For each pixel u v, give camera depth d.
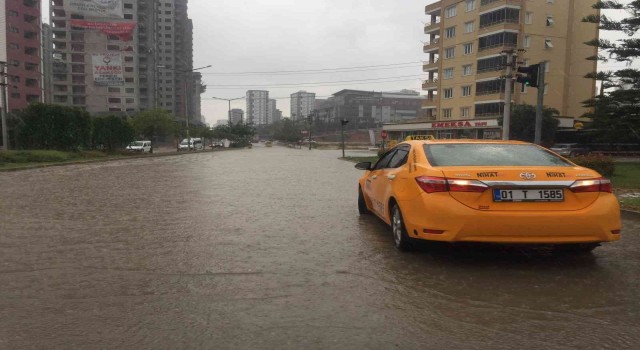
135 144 51.38
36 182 14.88
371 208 7.73
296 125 130.00
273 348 3.18
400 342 3.28
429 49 70.88
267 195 11.44
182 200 10.40
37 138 31.77
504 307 3.93
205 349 3.16
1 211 8.71
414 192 5.24
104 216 8.20
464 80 63.22
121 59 107.44
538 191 4.86
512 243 4.91
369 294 4.23
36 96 89.75
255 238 6.47
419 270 4.96
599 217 4.83
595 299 4.12
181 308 3.87
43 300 4.02
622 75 30.78
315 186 13.77
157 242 6.20
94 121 38.31
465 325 3.57
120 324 3.54
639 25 29.98
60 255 5.49
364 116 149.00
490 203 4.85
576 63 61.59
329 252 5.71
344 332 3.43
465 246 5.93
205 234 6.72
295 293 4.24
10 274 4.74
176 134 69.56
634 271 4.97
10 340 3.26
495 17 58.47
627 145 45.16
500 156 5.66
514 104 52.59
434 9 69.88
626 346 3.21
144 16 114.19
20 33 85.94
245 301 4.04
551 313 3.80
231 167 23.88
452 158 5.59
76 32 107.00
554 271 4.95
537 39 58.44
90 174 18.58
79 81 108.25
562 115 60.09
